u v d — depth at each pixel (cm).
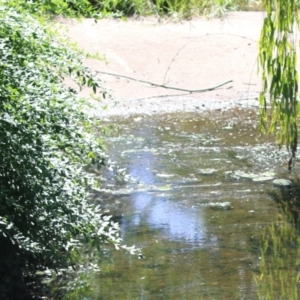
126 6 1470
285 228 664
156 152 891
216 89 1175
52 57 552
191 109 1090
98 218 548
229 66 1254
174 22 1440
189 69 1245
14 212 531
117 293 548
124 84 1190
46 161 507
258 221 681
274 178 794
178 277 572
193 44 1332
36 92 494
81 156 549
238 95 1145
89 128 585
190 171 820
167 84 1196
